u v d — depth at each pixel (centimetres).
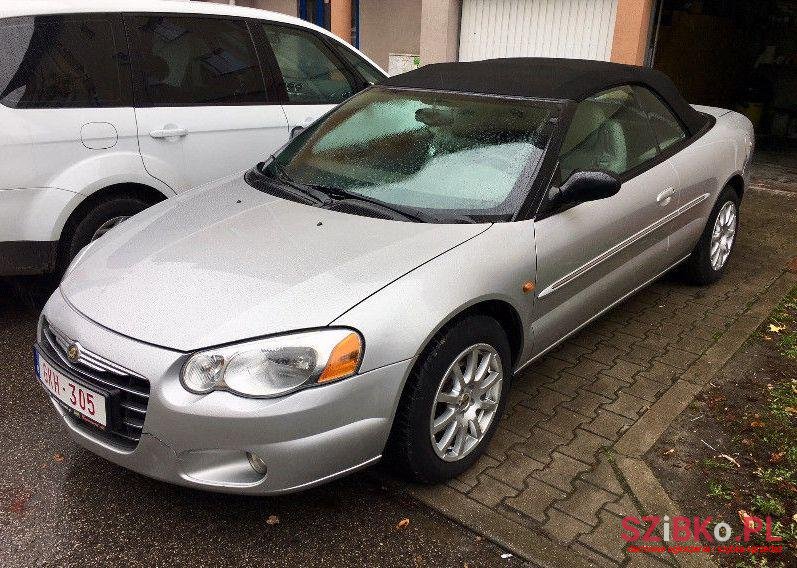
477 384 277
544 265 294
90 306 253
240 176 360
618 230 338
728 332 401
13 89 370
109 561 237
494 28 808
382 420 241
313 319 231
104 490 271
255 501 267
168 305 243
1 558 236
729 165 432
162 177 426
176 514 259
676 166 383
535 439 304
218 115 448
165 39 431
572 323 332
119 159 405
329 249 266
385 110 356
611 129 347
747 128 473
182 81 436
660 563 237
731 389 344
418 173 313
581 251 315
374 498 269
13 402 329
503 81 348
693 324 412
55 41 387
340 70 530
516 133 315
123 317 243
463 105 339
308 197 312
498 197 295
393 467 266
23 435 304
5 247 377
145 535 249
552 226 299
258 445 223
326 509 263
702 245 439
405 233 275
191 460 228
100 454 248
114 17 410
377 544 246
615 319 418
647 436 306
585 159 326
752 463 290
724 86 1184
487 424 287
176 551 242
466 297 257
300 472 230
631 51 697
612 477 280
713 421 318
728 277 483
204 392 223
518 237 284
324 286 244
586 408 328
